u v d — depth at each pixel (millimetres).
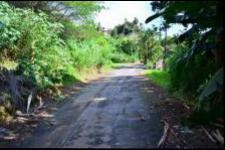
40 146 7832
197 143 7457
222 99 8094
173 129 8750
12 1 20859
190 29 10828
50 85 16109
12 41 13523
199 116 7422
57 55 17875
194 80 11430
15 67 13562
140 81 22797
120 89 18281
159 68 34344
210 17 8656
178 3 8016
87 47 29547
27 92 13070
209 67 10664
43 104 13398
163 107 12070
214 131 8180
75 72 24234
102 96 15641
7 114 10930
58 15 24000
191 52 10906
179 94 14266
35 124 10117
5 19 13016
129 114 11039
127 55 66000
